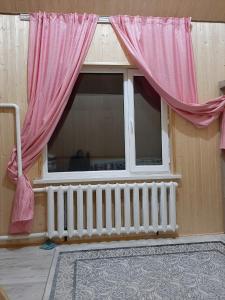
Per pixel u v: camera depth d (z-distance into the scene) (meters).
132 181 3.10
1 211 2.95
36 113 2.92
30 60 2.94
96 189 2.96
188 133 3.20
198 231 3.21
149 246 2.91
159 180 3.13
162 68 3.09
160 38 3.10
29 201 2.85
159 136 3.24
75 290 2.07
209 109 3.13
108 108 3.19
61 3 2.92
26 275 2.33
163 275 2.27
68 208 2.92
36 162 3.00
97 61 3.07
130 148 3.17
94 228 3.02
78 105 3.15
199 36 3.22
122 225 3.09
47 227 2.94
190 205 3.20
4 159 2.96
